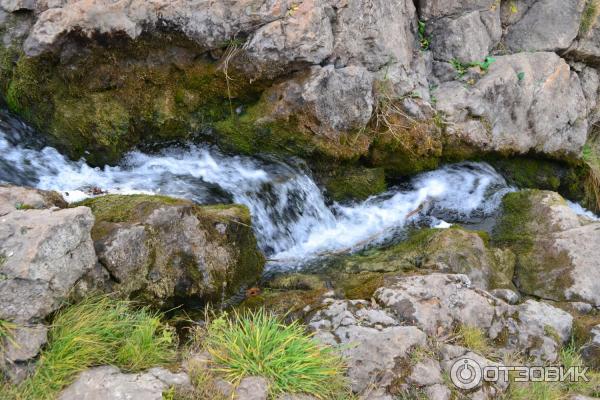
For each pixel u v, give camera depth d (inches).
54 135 213.6
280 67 216.8
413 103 240.2
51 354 119.1
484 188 256.1
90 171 215.2
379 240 224.4
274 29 212.2
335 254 211.6
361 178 236.4
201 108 223.1
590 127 306.8
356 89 223.8
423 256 195.0
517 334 156.0
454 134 247.4
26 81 206.2
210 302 161.0
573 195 291.7
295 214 222.4
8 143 211.2
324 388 126.7
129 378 117.6
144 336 130.0
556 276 195.6
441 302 156.1
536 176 279.1
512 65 265.1
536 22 282.4
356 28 228.8
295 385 124.3
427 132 240.5
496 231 230.1
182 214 156.6
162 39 210.5
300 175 225.3
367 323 146.6
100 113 211.5
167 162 225.8
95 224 147.3
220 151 228.2
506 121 260.2
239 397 119.0
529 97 262.1
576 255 196.9
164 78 217.5
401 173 246.2
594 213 291.1
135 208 156.0
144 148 224.5
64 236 127.0
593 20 283.9
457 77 263.6
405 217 239.8
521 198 233.3
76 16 196.4
